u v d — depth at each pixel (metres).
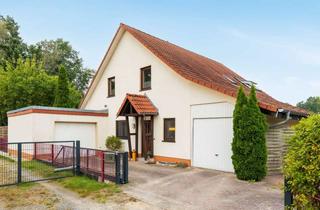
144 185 8.27
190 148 11.77
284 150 10.80
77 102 26.67
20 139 15.47
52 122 14.84
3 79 24.36
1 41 34.53
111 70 17.25
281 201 6.47
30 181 8.84
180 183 8.50
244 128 8.82
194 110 11.73
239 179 8.98
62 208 6.22
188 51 19.23
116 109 16.62
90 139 16.58
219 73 16.20
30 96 24.08
